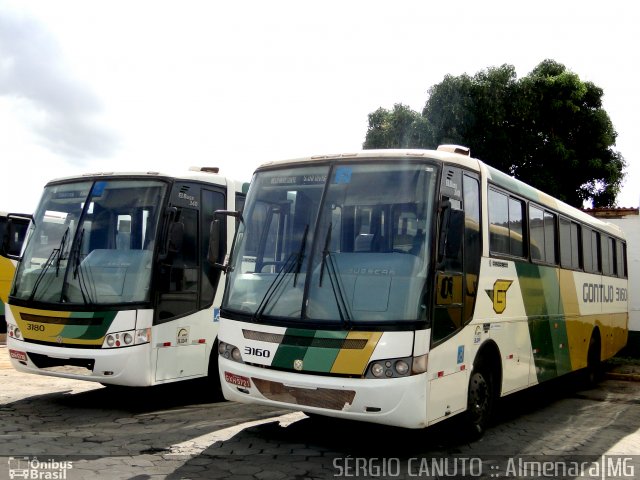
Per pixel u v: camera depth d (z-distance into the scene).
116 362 7.89
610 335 13.69
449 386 6.46
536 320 9.15
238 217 7.27
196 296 8.91
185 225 8.84
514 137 23.70
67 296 8.17
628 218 17.22
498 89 22.64
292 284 6.46
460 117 22.17
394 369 5.85
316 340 6.09
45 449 6.44
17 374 11.38
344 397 5.92
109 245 8.46
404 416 5.84
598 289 12.71
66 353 7.98
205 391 9.55
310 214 6.73
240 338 6.62
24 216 9.07
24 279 8.64
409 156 6.62
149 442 6.88
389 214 6.44
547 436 7.99
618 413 9.89
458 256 6.84
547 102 24.27
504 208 8.33
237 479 5.66
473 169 7.46
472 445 7.28
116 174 8.86
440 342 6.27
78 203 8.80
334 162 6.87
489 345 7.57
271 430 7.60
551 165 23.95
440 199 6.48
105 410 8.54
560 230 10.56
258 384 6.41
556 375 10.00
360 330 5.94
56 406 8.73
